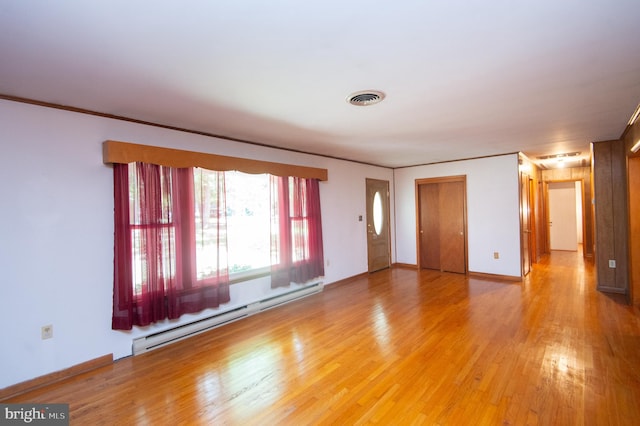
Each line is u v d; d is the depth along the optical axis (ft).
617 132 13.35
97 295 9.27
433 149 16.33
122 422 6.74
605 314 12.29
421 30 5.44
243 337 11.04
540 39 5.81
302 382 8.09
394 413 6.77
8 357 7.88
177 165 10.62
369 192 20.94
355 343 10.29
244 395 7.60
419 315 12.73
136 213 9.71
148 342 10.07
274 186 14.21
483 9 4.87
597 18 5.16
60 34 5.28
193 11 4.73
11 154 7.99
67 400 7.59
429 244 21.93
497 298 14.76
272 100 8.70
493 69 7.06
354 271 19.36
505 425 6.29
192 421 6.70
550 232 29.84
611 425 6.19
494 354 9.23
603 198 15.49
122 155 9.36
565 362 8.65
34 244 8.29
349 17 5.00
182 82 7.41
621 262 15.24
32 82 7.23
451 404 7.00
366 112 9.89
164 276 10.36
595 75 7.45
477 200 19.38
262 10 4.75
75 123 8.97
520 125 11.81
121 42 5.60
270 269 14.06
